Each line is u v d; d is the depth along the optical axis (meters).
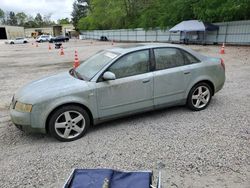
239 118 5.11
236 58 15.16
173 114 5.45
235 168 3.43
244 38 26.09
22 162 3.81
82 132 4.54
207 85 5.63
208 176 3.28
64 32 104.38
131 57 4.86
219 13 27.19
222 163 3.55
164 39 39.78
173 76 5.16
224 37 28.53
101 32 66.12
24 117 4.23
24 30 105.56
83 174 2.20
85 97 4.45
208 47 25.45
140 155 3.85
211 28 28.84
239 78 9.03
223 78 5.88
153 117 5.33
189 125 4.85
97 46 35.69
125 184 2.08
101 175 2.18
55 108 4.30
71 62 16.27
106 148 4.11
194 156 3.75
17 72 12.88
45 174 3.48
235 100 6.29
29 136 4.70
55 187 3.20
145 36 45.28
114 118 4.83
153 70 5.01
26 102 4.25
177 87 5.26
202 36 31.19
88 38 79.50
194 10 30.84
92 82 4.54
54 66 14.64
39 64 15.95
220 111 5.54
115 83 4.64
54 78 4.98
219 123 4.89
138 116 5.41
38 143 4.41
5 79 10.87
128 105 4.84
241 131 4.51
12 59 20.34
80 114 4.47
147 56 4.98
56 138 4.40
